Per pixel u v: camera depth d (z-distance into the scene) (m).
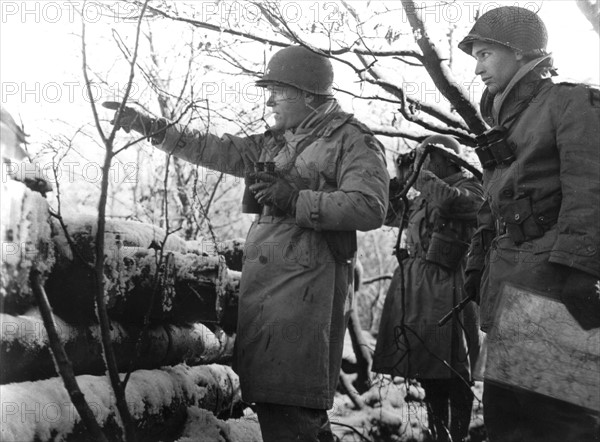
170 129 3.94
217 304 3.79
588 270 2.87
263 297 3.61
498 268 3.16
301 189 3.71
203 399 4.15
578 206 2.91
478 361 3.18
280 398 3.52
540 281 3.03
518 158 3.16
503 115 3.25
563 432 3.01
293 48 3.89
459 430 5.17
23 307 2.78
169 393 3.63
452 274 5.21
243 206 3.81
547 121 3.08
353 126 3.76
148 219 6.55
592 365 2.92
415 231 5.36
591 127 2.96
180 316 3.87
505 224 3.16
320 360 3.55
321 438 3.59
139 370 3.60
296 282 3.58
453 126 5.11
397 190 5.37
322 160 3.71
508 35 3.23
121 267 3.19
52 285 3.01
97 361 3.18
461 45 3.46
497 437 3.20
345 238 3.65
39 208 2.79
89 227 3.06
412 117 4.86
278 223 3.67
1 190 2.53
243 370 3.63
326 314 3.58
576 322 2.93
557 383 2.96
